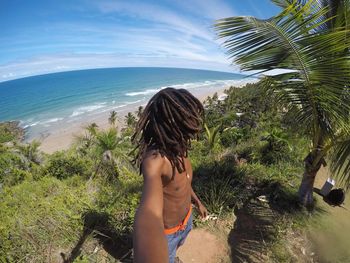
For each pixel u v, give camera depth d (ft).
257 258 10.76
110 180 20.85
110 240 10.94
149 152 3.99
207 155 24.70
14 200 15.40
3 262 9.32
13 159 34.09
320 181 17.93
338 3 11.50
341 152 11.21
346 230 12.73
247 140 30.04
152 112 3.93
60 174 25.68
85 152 30.58
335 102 10.34
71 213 12.22
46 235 10.51
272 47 10.27
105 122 179.73
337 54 10.09
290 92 11.68
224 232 12.17
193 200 8.01
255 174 17.29
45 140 139.74
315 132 12.57
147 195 3.51
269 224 12.73
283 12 9.48
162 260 2.63
